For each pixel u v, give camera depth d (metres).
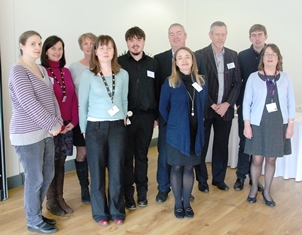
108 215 2.76
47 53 2.67
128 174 2.98
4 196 3.24
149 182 3.79
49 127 2.32
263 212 2.96
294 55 4.89
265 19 5.10
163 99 2.77
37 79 2.33
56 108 2.54
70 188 3.58
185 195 2.88
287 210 3.00
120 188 2.71
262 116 2.95
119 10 4.75
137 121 2.92
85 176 3.16
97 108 2.53
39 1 3.67
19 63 2.31
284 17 4.91
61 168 2.89
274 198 3.29
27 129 2.29
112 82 2.56
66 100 2.74
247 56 3.49
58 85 2.68
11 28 3.42
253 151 3.02
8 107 3.46
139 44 2.83
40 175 2.42
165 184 3.19
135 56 2.90
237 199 3.27
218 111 3.33
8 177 3.52
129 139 2.93
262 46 3.39
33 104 2.24
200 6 5.86
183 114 2.64
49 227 2.56
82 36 3.02
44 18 3.74
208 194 3.40
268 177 3.10
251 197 3.19
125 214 2.81
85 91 2.55
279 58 2.96
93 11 4.34
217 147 3.52
